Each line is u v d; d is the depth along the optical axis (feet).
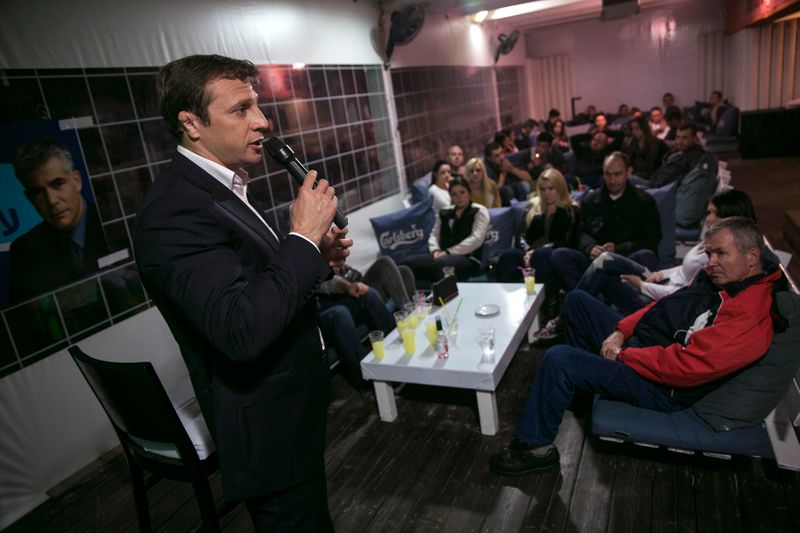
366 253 15.40
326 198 3.28
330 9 13.61
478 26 25.22
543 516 6.07
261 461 3.53
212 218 3.13
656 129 28.37
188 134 3.29
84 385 8.17
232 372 3.43
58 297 7.79
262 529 3.90
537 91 38.37
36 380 7.57
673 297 6.84
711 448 5.89
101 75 8.25
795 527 5.46
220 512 5.32
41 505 7.58
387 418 8.43
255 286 2.96
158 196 3.13
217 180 3.35
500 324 8.71
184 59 3.22
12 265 7.24
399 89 17.29
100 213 8.29
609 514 5.97
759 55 28.27
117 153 8.50
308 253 3.12
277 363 3.50
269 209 11.84
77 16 7.94
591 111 33.32
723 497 5.99
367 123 15.39
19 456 7.41
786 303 5.63
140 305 8.93
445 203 15.48
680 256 13.09
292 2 12.28
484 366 7.47
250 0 11.07
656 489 6.25
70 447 8.02
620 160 10.87
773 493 5.94
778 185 20.83
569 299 8.18
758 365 5.71
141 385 4.75
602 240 11.43
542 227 12.15
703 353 5.68
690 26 34.40
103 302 8.38
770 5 19.08
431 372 7.70
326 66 13.51
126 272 8.70
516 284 10.48
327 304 10.30
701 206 13.14
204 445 5.84
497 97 28.58
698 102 33.96
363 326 10.19
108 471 8.15
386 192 16.57
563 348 6.64
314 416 3.76
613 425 6.36
